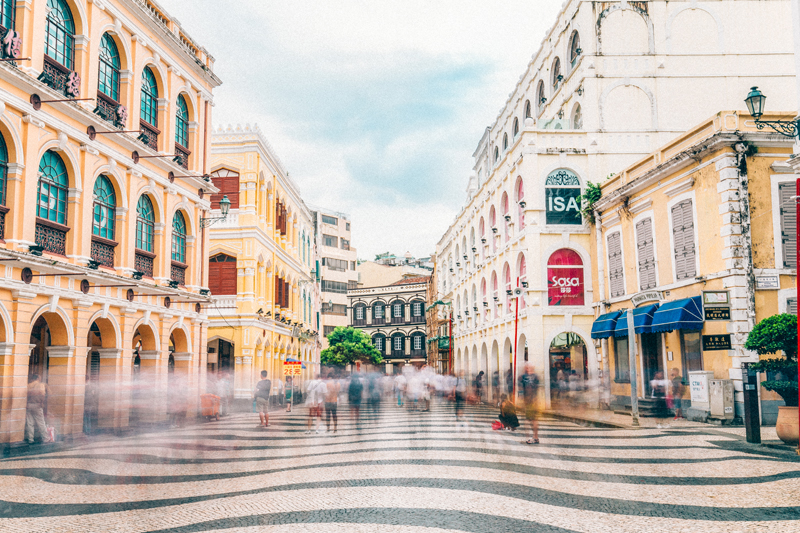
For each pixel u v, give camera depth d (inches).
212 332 1283.2
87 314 708.0
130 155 802.8
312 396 776.9
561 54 1310.3
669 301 825.5
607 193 1048.8
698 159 759.7
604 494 339.0
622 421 769.6
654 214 875.4
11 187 595.2
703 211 752.3
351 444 597.9
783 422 506.6
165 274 900.0
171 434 762.2
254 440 665.6
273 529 272.8
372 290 3718.0
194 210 1007.0
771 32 1172.5
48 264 611.2
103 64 769.6
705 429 647.1
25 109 601.0
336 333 2876.5
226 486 383.9
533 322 1125.7
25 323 604.1
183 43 946.1
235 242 1307.8
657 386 855.1
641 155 1155.9
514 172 1257.4
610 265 1040.8
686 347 793.6
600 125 1161.4
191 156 1005.2
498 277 1437.0
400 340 3617.1
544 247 1142.3
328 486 375.2
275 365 1512.1
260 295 1376.7
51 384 671.1
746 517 282.0
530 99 1557.6
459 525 275.9
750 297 693.3
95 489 381.4
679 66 1167.6
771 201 706.8
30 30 613.0
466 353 1855.3
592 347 1115.9
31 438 624.4
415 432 704.4
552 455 493.7
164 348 891.4
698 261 763.4
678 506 306.5
